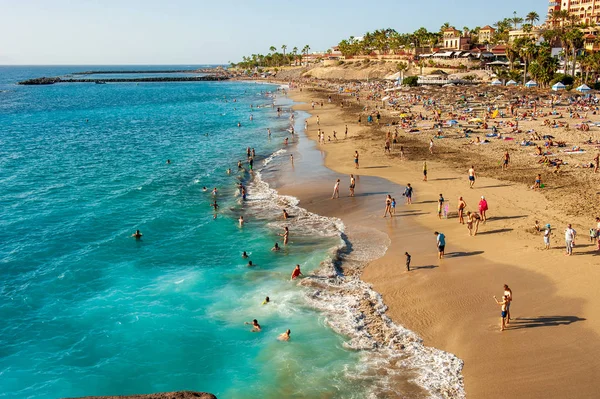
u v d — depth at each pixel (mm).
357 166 47500
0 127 88625
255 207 37156
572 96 88875
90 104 139500
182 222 34250
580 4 161250
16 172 50094
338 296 22750
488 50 160875
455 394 15883
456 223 30734
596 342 17750
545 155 46219
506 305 18844
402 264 25516
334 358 18203
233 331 20359
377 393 16172
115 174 49219
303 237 30375
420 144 56562
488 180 39281
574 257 24344
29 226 33469
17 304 22812
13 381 17438
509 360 17281
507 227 29016
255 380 17203
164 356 18766
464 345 18406
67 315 21828
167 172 49938
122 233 31938
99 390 16953
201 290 24000
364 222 32281
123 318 21484
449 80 121875
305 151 58000
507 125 64812
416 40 185875
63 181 46250
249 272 25812
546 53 104812
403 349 18500
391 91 124188
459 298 21703
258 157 56656
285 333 19688
